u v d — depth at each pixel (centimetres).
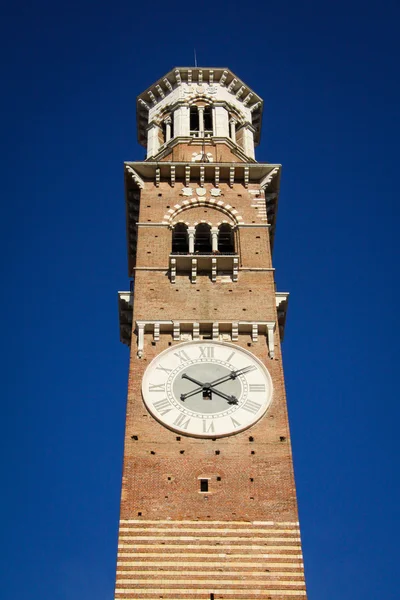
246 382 6262
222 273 6994
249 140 8706
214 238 7356
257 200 7669
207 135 8581
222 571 5281
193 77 8994
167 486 5647
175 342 6500
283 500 5606
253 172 7831
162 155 8375
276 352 6475
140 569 5275
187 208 7562
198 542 5400
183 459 5788
